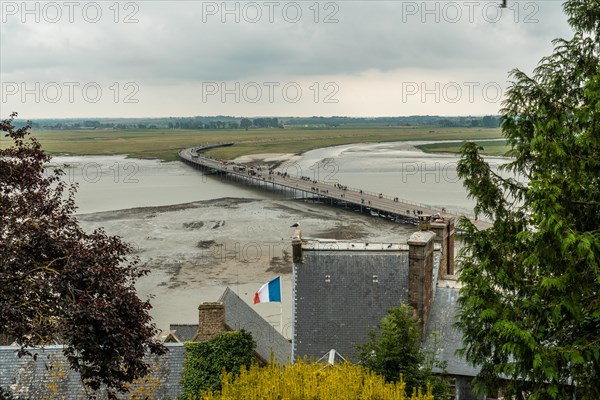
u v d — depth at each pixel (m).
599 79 21.73
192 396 27.05
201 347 29.36
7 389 27.42
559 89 23.84
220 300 40.88
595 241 19.75
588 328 22.00
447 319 33.44
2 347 29.36
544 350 20.45
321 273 35.53
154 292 70.00
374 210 125.00
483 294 22.48
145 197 148.38
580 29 24.05
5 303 21.39
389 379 25.16
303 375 20.44
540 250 20.75
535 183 20.77
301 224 110.88
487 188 24.52
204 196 149.25
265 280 74.00
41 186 26.16
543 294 21.42
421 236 33.03
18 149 26.03
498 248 23.53
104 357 22.30
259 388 19.80
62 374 28.44
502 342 22.34
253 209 128.25
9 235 23.00
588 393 20.73
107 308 21.47
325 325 34.19
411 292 32.69
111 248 24.95
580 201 21.09
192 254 88.38
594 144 21.45
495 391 23.84
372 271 35.28
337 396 19.25
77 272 22.17
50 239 22.94
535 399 21.34
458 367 30.92
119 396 28.06
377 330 33.47
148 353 29.62
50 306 22.56
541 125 22.95
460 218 24.83
